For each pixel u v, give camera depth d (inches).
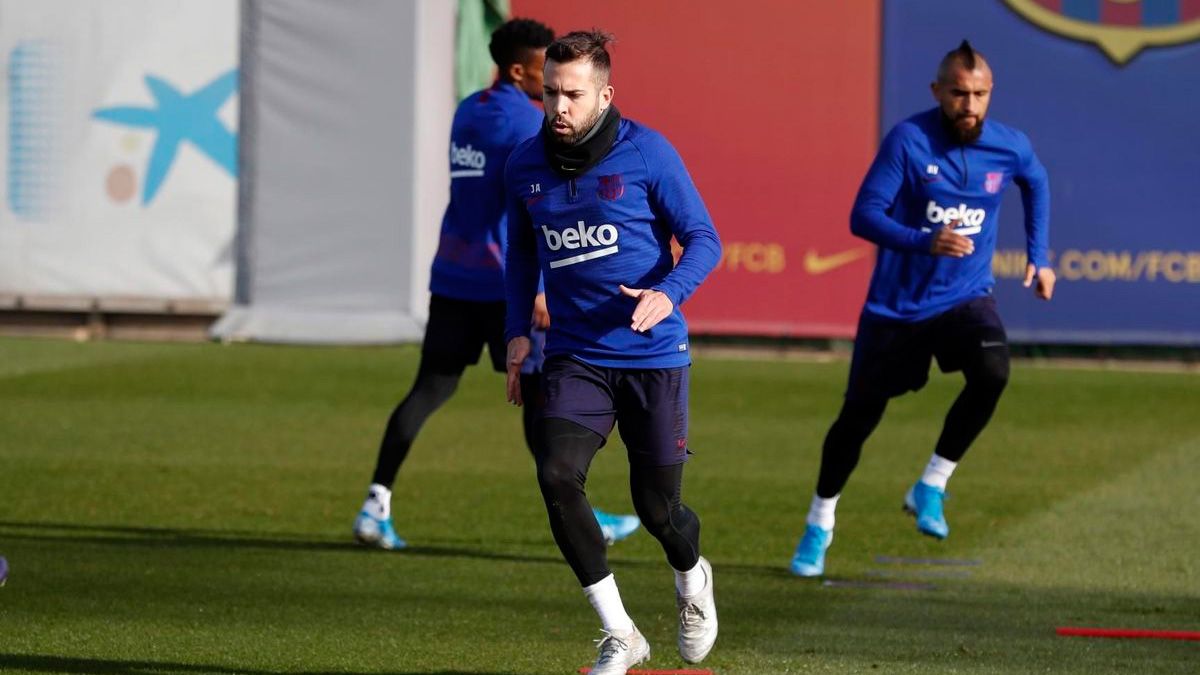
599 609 642.8
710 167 2124.8
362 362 2033.7
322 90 2161.7
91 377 1877.5
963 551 1027.3
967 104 938.7
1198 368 2075.5
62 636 749.3
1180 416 1701.5
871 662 719.1
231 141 2186.3
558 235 651.5
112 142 2202.3
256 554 984.3
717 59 2111.2
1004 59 2060.8
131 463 1342.3
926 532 961.5
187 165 2193.7
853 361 969.5
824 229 2122.3
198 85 2182.6
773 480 1307.8
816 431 1577.3
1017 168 973.2
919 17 2075.5
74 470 1302.9
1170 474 1349.7
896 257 960.3
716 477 1318.9
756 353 2164.1
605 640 641.6
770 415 1681.8
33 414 1608.0
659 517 666.8
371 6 2144.4
